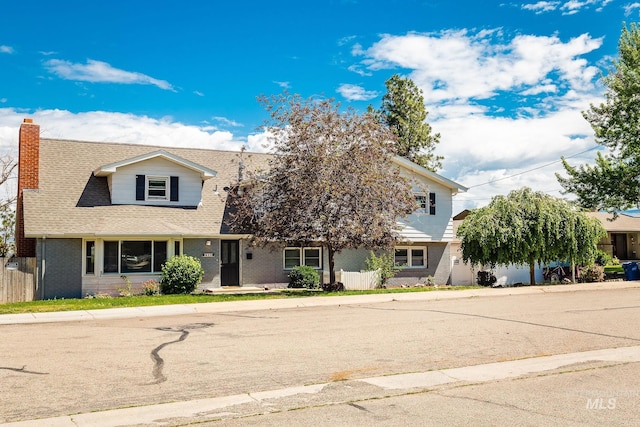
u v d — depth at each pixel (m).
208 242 25.50
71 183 25.28
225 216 26.38
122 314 16.44
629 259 48.91
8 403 7.37
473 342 11.55
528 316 15.28
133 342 11.63
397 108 43.53
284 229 22.05
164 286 23.58
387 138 23.03
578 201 34.91
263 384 8.36
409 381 8.58
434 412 7.04
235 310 17.50
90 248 23.48
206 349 10.87
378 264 28.19
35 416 6.86
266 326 13.88
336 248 23.44
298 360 9.92
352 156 21.86
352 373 9.04
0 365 9.48
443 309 17.09
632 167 33.22
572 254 26.64
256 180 23.02
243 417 6.88
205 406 7.31
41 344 11.41
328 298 20.28
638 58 32.78
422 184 30.05
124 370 9.16
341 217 21.75
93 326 14.09
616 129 33.88
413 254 30.62
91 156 27.03
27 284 22.16
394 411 7.09
